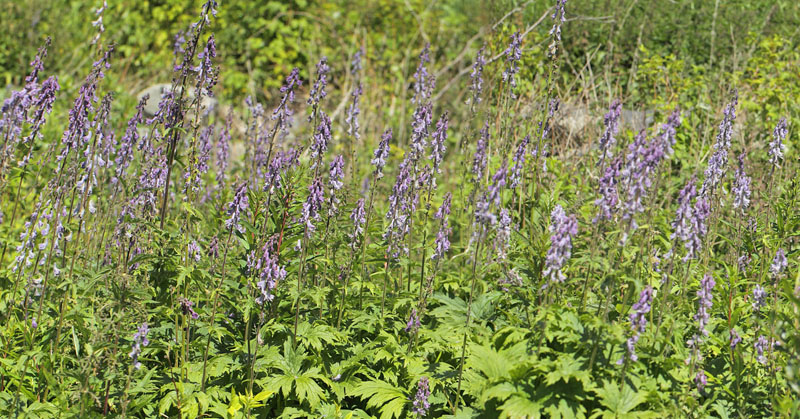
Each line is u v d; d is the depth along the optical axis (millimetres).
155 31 14820
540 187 6863
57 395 4273
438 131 5414
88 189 4855
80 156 4832
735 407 4438
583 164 7809
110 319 4207
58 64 13812
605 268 4176
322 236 5309
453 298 5527
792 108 8531
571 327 4301
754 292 4492
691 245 4234
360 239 5438
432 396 4828
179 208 6539
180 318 5117
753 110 8797
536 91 8688
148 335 4887
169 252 5062
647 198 4648
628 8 10820
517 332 4453
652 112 8820
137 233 4727
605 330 4180
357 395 4867
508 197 6840
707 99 8945
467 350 4750
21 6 14055
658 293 4828
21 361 4488
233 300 5020
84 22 15273
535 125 7062
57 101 11250
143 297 4477
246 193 5109
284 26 14445
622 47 10867
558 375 4039
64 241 5043
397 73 13266
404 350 4996
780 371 4473
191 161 5121
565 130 8602
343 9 15047
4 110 5254
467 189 7312
